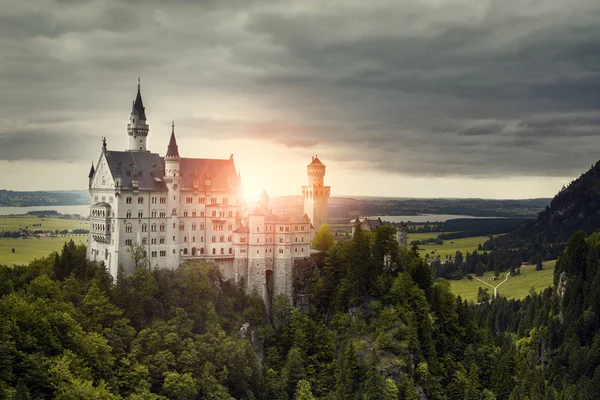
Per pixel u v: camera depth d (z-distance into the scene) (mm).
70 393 171000
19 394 163625
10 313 187750
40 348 185375
